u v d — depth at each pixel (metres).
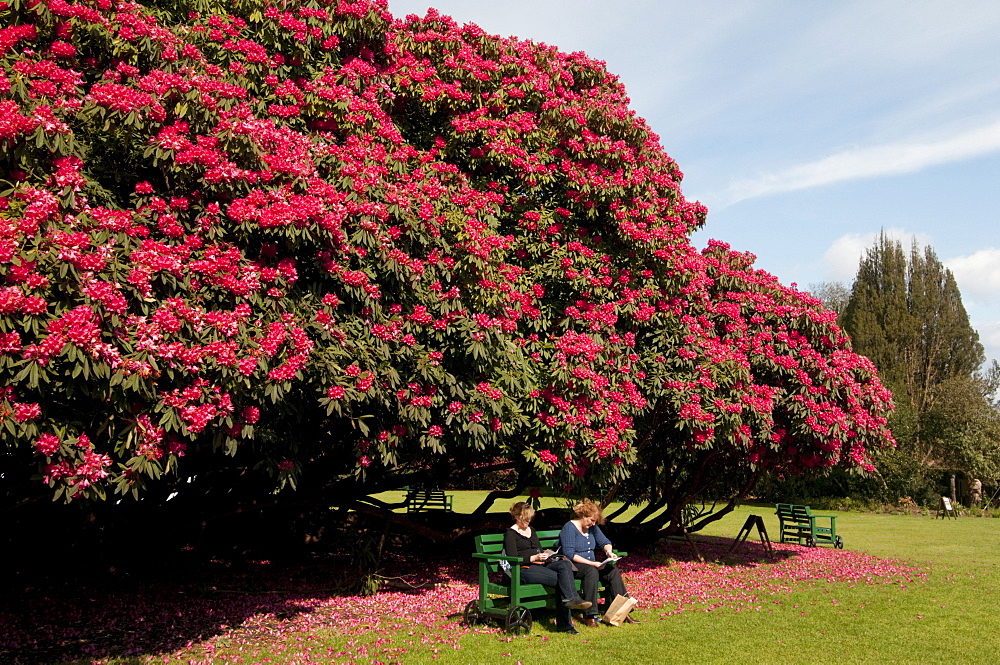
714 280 11.52
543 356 8.78
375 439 7.54
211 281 5.68
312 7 8.44
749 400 9.88
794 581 10.17
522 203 9.76
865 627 7.20
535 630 6.89
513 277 7.98
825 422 10.63
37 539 9.34
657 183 10.33
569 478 8.41
